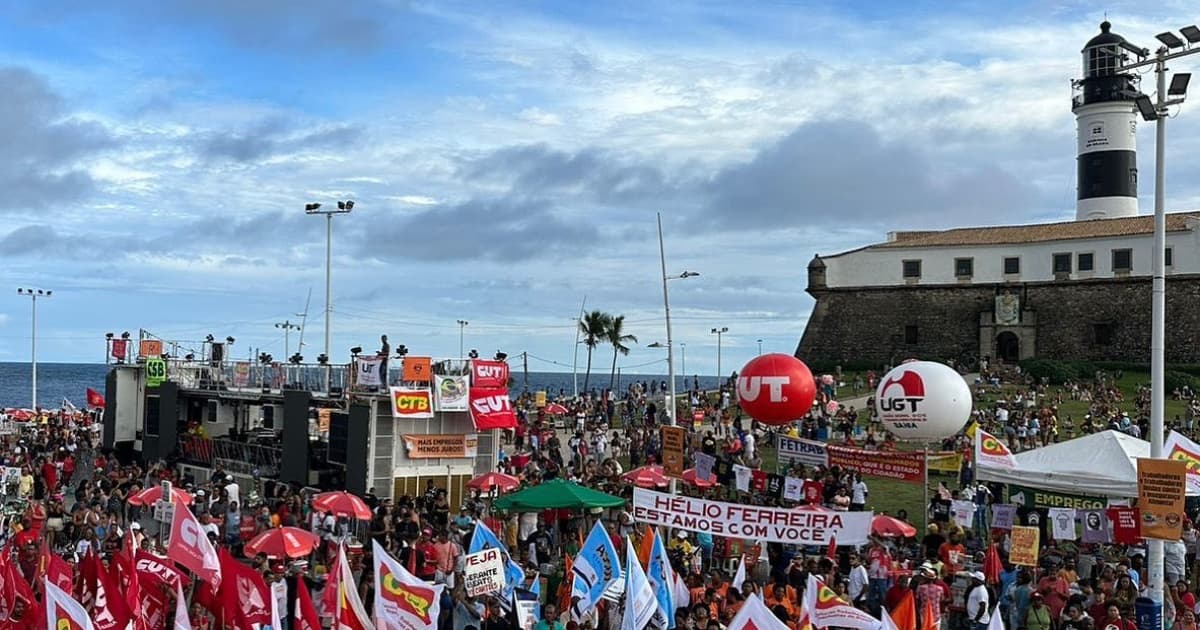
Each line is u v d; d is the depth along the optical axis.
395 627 15.80
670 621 18.23
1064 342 88.06
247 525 26.59
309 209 53.38
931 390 31.05
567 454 52.38
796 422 54.22
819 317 99.06
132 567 16.73
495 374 38.97
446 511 29.58
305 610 16.23
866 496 33.31
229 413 46.22
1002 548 25.17
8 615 17.39
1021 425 52.28
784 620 18.83
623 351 106.81
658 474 32.41
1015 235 92.81
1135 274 84.94
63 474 41.12
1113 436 28.56
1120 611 19.11
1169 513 20.69
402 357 36.62
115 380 50.19
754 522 20.73
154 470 36.12
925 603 17.89
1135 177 91.81
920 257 94.88
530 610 18.50
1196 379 76.94
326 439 41.12
